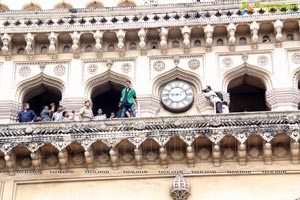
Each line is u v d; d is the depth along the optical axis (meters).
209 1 32.41
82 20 31.09
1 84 30.47
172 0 34.12
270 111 27.91
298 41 30.55
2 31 30.92
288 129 27.38
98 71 30.61
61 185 27.88
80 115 28.91
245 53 30.47
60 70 30.72
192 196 27.30
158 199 27.36
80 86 30.27
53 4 35.38
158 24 30.73
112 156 27.64
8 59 31.00
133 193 27.56
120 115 29.52
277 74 29.91
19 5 35.41
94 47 31.05
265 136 27.33
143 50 30.75
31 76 30.64
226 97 29.73
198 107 29.69
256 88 31.27
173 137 27.56
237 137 27.39
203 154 27.92
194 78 30.27
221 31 30.84
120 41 30.69
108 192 27.64
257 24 30.45
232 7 30.95
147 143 27.81
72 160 28.16
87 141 27.70
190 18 30.78
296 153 27.50
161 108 29.94
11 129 28.02
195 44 30.94
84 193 27.70
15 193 27.78
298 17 30.30
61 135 27.81
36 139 27.80
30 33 30.91
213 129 27.53
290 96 29.36
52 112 29.70
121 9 31.22
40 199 27.66
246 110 31.94
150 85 30.06
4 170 28.12
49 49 30.69
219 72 30.17
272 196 27.17
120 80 30.52
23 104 30.52
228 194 27.28
